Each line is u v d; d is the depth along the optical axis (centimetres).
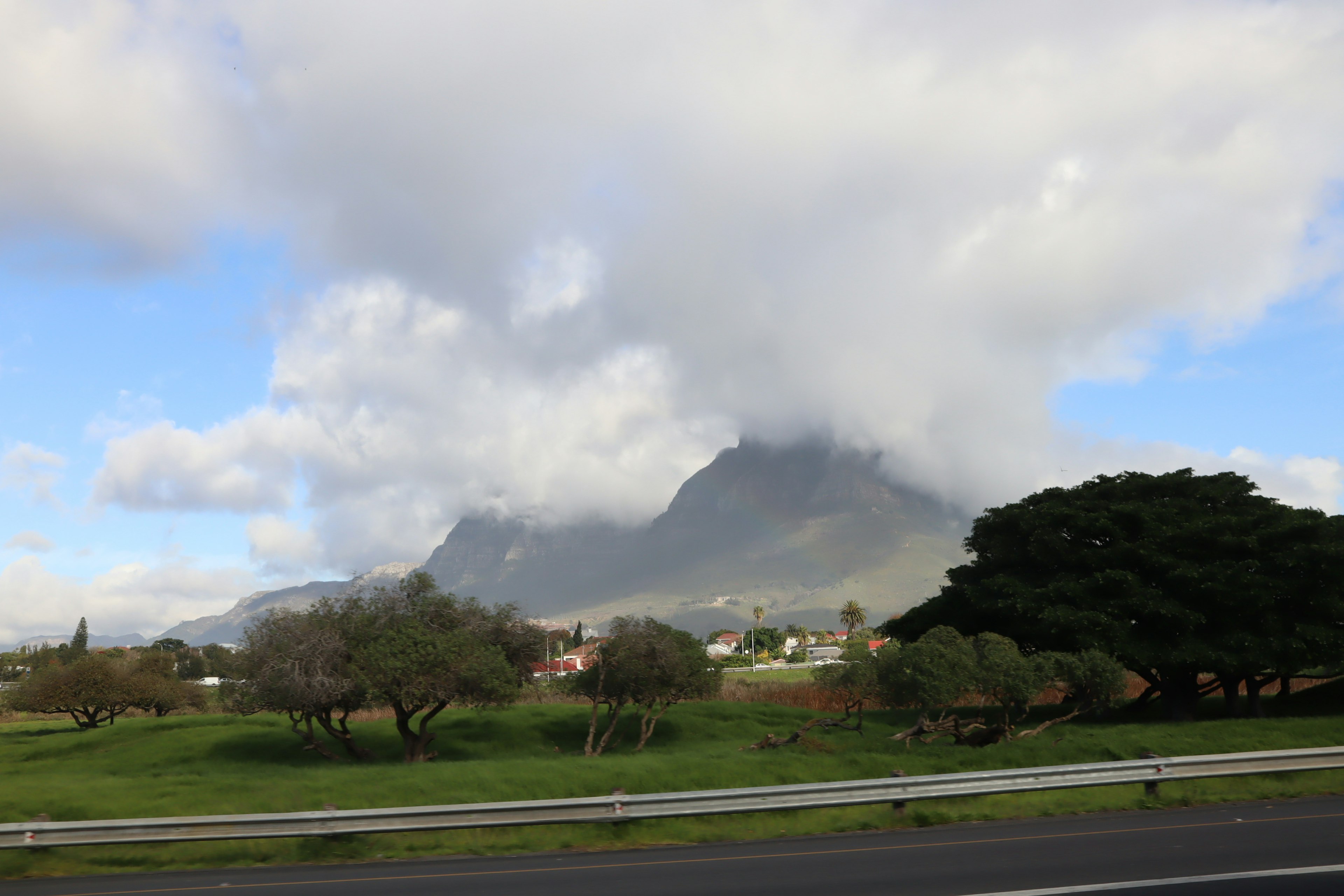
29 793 2153
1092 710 3394
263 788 2161
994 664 2802
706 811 1452
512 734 3794
